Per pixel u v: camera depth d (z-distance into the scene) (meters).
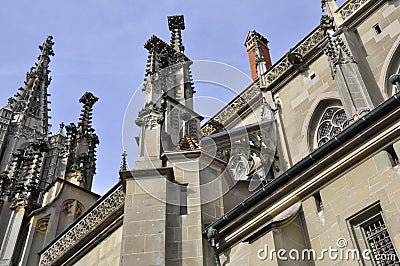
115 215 21.02
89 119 41.59
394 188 13.75
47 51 102.75
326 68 26.36
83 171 35.94
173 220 18.47
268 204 16.80
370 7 26.14
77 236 23.62
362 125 15.05
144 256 17.06
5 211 36.25
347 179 15.12
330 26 26.61
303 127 25.67
